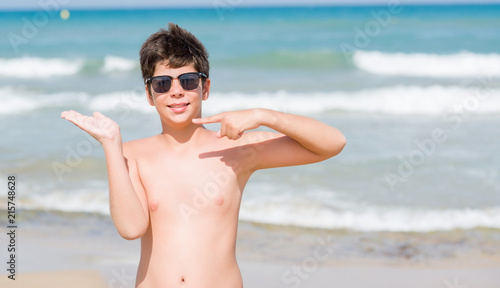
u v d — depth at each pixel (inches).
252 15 2496.3
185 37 120.0
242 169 120.5
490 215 329.4
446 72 977.5
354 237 301.1
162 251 114.0
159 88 114.3
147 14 2999.5
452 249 286.0
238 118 106.3
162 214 115.3
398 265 266.1
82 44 1355.8
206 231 114.9
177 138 119.7
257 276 249.6
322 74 964.0
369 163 439.2
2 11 4375.0
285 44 1288.1
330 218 325.7
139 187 115.4
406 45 1219.9
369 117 654.5
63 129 571.2
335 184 385.7
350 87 833.5
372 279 249.3
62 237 296.7
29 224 315.3
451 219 324.8
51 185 384.2
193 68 116.8
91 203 351.6
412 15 2119.8
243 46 1263.5
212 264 114.0
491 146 495.2
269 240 294.5
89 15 2962.6
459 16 2054.6
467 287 241.6
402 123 611.8
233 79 917.8
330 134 114.0
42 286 233.6
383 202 350.3
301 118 112.3
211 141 121.4
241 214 330.6
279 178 398.9
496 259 273.1
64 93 805.2
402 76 934.4
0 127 586.2
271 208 339.3
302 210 336.5
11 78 964.0
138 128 562.3
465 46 1190.3
